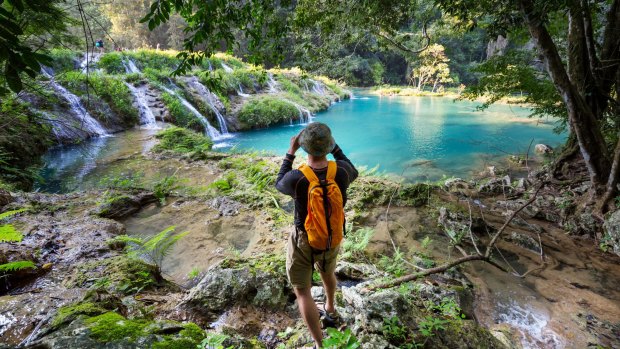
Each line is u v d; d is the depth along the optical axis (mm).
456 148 14305
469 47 42781
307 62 7055
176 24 37750
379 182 7750
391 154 13547
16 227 4723
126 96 15172
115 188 7047
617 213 5543
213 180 8047
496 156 12820
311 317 2287
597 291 4273
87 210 5785
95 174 8805
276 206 6234
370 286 3412
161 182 7562
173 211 6219
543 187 7855
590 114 6035
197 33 3219
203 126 16016
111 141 12055
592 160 6238
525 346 3283
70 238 4578
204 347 2113
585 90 6789
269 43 5551
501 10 5441
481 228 5852
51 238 4512
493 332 3221
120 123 14039
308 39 6957
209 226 5562
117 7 37000
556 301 4039
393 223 5922
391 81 49938
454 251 5090
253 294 3275
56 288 3371
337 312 2891
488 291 4160
